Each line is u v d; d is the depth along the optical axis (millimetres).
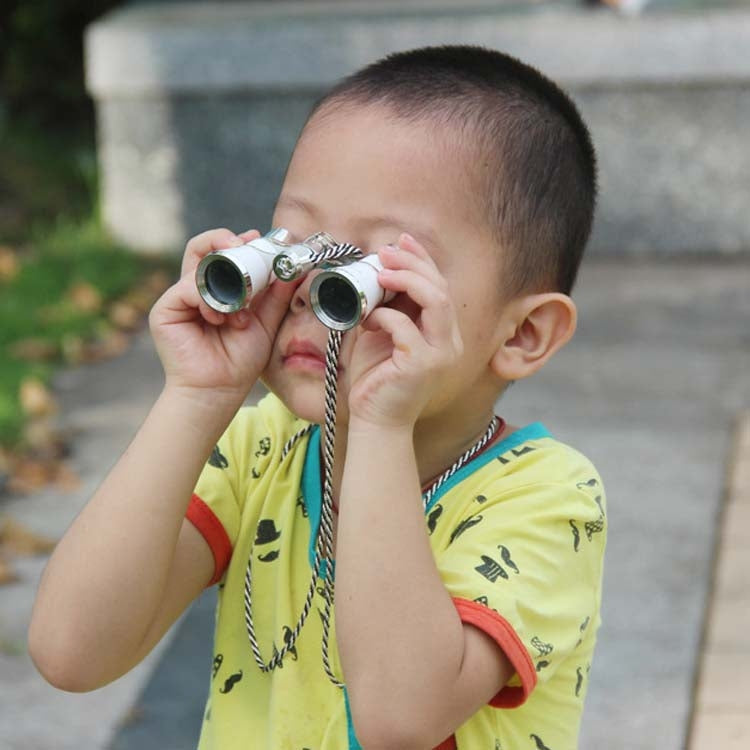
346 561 1809
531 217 2014
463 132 1957
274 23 8180
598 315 7164
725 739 3541
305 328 1954
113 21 8383
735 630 4105
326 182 1940
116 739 3643
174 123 8305
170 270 7969
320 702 2012
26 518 4809
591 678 3908
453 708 1812
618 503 5000
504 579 1895
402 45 8125
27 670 3951
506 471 2033
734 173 8219
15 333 6656
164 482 1970
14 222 8438
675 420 5766
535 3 8531
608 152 8273
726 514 4875
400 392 1823
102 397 6035
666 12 8188
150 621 2014
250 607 2084
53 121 10023
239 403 2014
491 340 2010
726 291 7582
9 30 10031
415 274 1814
